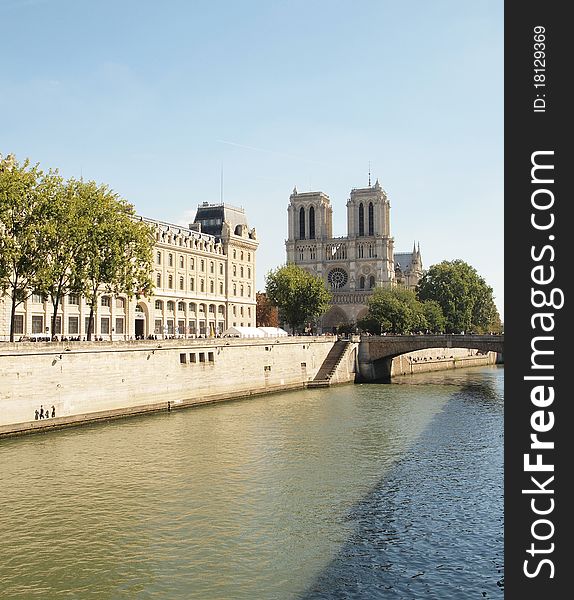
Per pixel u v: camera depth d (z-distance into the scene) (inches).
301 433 2610.7
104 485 1833.2
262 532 1485.0
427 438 2512.3
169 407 3299.7
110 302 4468.5
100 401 2957.7
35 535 1460.4
